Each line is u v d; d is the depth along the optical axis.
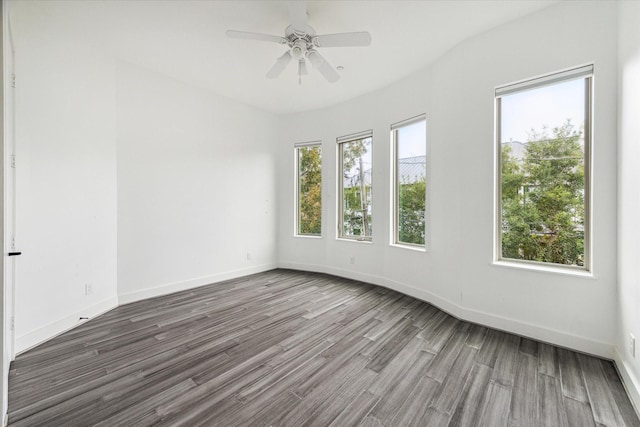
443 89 3.10
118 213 3.20
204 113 4.04
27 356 2.14
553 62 2.29
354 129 4.41
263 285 4.11
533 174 2.52
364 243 4.33
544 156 2.46
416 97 3.52
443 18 2.47
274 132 5.07
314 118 4.89
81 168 2.72
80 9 2.34
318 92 4.15
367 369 2.00
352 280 4.41
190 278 3.92
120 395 1.71
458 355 2.18
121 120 3.20
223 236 4.33
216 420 1.51
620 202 1.97
